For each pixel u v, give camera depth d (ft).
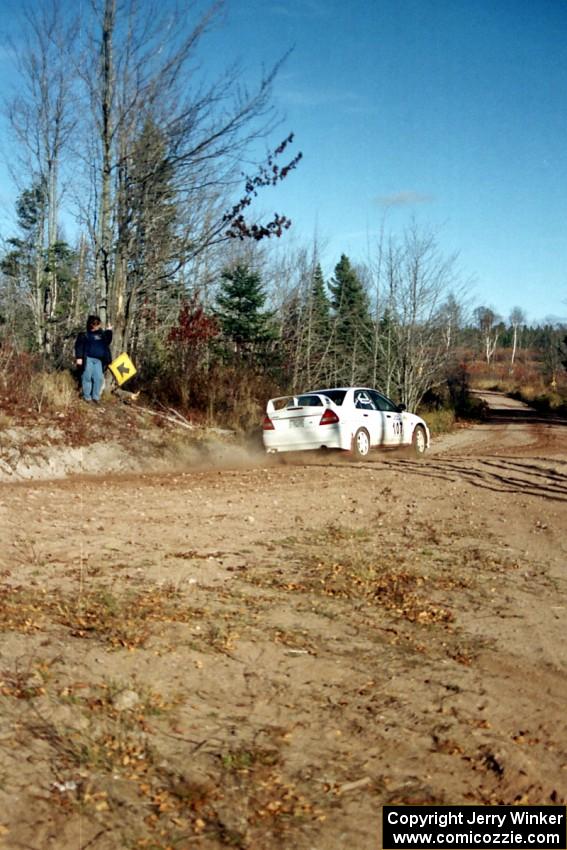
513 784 12.16
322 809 11.34
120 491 37.68
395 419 57.93
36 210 86.89
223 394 63.36
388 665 16.61
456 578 23.59
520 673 16.46
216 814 11.07
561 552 27.40
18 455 43.24
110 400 54.60
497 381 307.99
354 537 28.53
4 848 9.89
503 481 42.98
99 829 10.50
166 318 80.64
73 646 16.38
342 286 127.95
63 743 12.53
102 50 55.57
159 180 55.11
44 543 25.44
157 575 22.20
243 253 102.27
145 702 14.06
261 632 18.08
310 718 14.08
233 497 36.42
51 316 79.71
